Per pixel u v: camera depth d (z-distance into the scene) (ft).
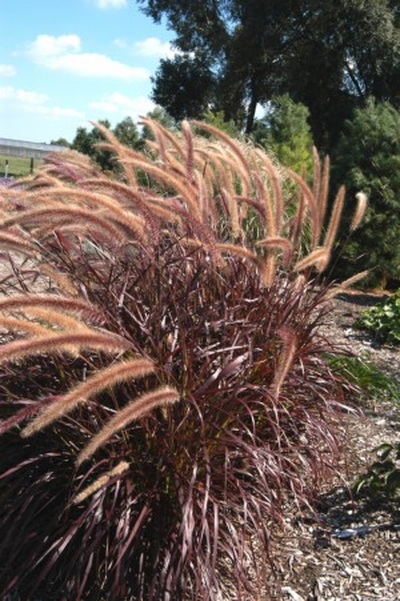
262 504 11.26
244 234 13.98
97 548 10.48
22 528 10.34
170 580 10.00
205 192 13.06
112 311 11.27
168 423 10.80
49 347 8.55
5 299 8.83
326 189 14.73
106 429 8.80
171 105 107.55
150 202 11.58
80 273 11.84
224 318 11.60
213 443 11.07
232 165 14.01
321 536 13.15
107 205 10.69
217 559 11.39
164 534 10.75
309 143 50.03
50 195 11.02
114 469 9.79
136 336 11.41
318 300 13.48
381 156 40.32
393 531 13.34
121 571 10.13
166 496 10.98
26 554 10.97
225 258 13.09
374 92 94.63
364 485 14.84
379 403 20.27
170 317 11.34
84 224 11.16
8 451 11.16
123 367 8.93
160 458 10.60
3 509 11.03
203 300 12.41
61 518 10.87
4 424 8.96
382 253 40.75
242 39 94.48
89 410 11.09
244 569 10.98
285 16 92.79
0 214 11.66
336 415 13.47
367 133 41.24
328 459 14.32
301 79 94.38
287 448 12.91
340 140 43.32
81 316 10.57
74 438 11.06
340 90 95.66
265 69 100.12
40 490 10.76
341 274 41.73
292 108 49.29
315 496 14.08
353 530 13.32
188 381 10.95
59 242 12.00
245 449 11.15
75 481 10.87
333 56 92.94
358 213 14.90
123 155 13.61
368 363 22.03
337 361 19.36
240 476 11.89
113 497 10.84
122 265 12.12
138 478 11.02
